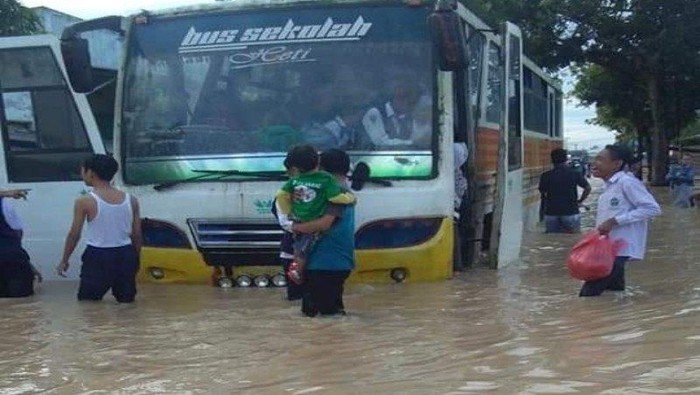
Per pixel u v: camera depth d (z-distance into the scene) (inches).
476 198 474.6
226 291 406.6
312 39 416.5
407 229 400.5
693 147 1897.1
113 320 344.5
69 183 471.8
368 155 403.9
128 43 433.4
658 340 271.9
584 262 369.1
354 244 370.9
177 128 422.0
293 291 375.6
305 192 331.0
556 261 517.3
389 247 400.2
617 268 377.4
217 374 251.4
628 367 238.8
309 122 410.3
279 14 421.7
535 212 803.4
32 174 475.8
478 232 481.7
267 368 257.0
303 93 413.4
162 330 319.9
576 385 223.0
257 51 420.5
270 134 412.2
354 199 338.0
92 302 390.6
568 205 704.4
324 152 350.9
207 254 411.8
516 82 510.6
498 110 528.1
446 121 402.0
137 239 395.9
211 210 409.7
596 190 1615.4
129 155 426.3
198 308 364.5
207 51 424.5
